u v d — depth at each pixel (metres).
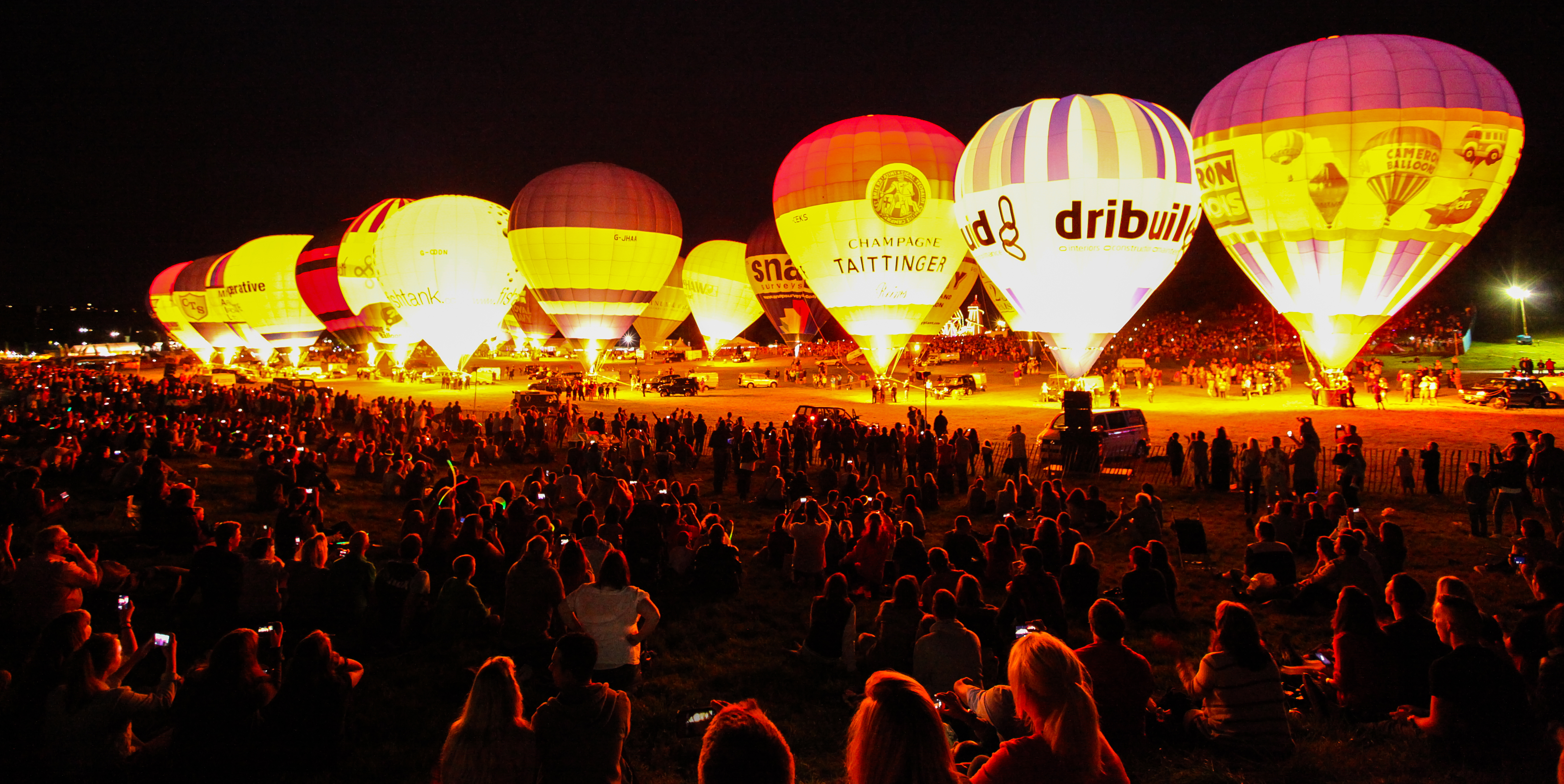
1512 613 9.06
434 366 73.56
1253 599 9.50
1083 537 13.12
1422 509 15.11
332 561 10.28
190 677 5.09
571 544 7.48
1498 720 4.85
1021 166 27.28
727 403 41.91
